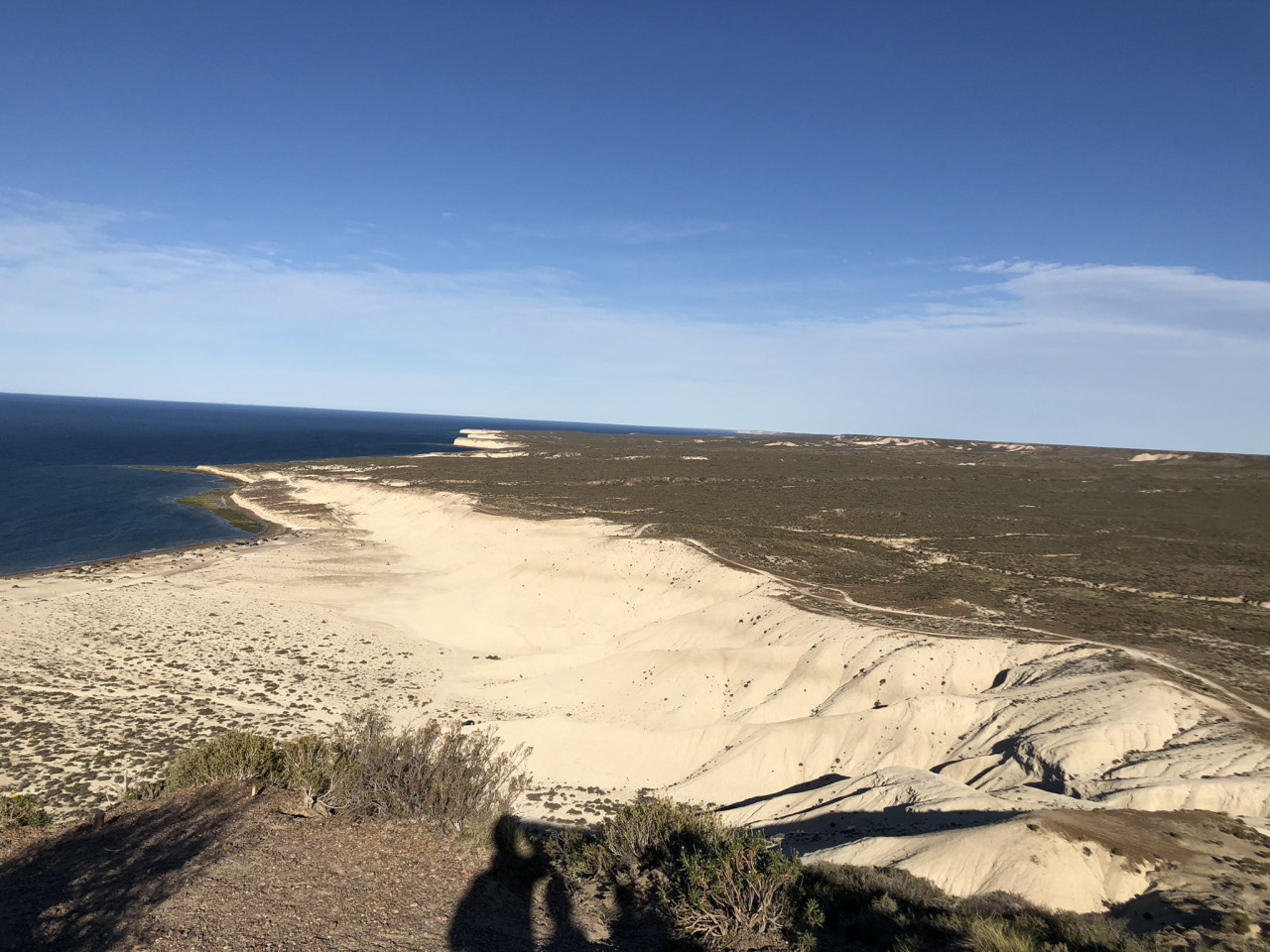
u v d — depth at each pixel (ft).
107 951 24.07
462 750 44.50
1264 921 42.57
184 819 37.01
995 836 52.75
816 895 38.42
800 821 72.84
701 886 32.27
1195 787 64.59
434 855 35.09
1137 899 47.98
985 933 31.99
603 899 35.68
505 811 40.83
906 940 32.27
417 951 26.50
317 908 28.60
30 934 24.91
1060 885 48.21
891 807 68.95
